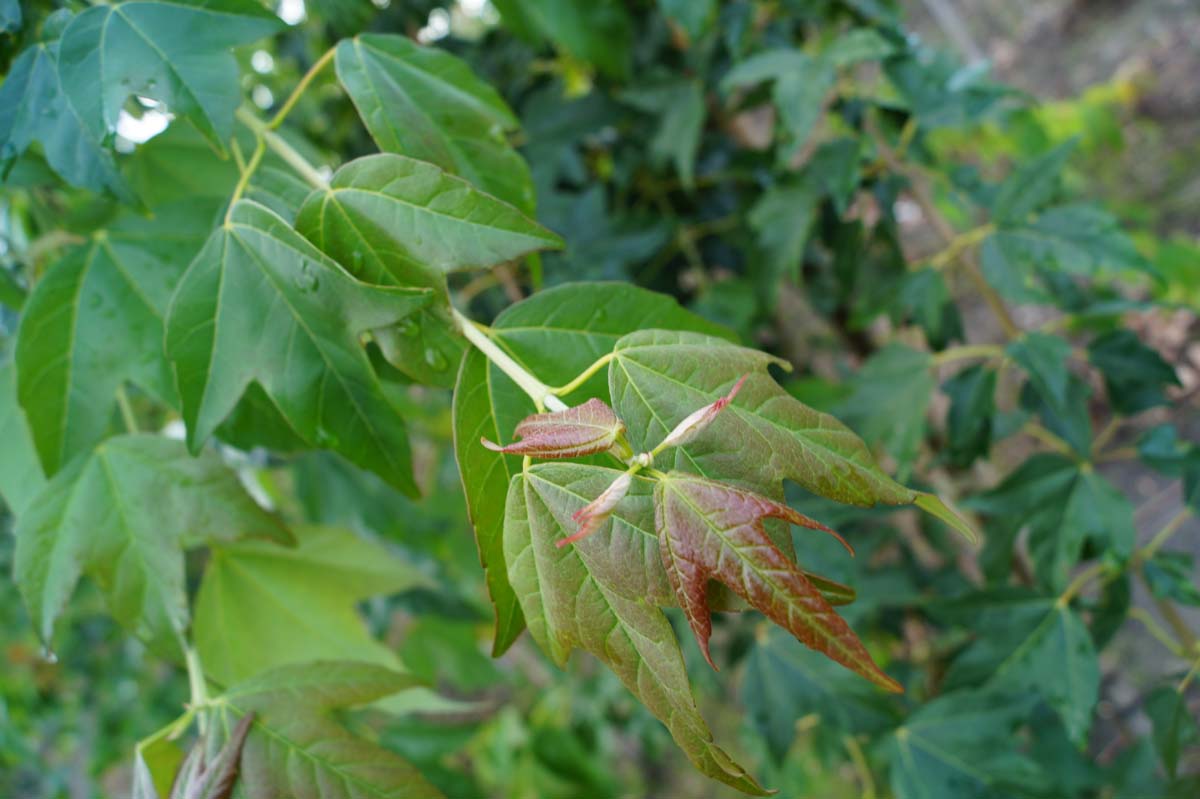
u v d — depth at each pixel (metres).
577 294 0.20
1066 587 0.30
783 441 0.17
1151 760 0.35
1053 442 0.32
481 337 0.19
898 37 0.36
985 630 0.31
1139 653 0.71
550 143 0.39
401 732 0.43
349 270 0.20
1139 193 1.17
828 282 0.43
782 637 0.34
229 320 0.20
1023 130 0.55
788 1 0.38
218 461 0.24
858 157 0.33
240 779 0.21
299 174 0.23
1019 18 1.42
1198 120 1.18
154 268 0.25
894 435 0.33
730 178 0.42
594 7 0.37
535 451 0.16
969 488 0.43
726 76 0.35
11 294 0.26
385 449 0.21
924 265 0.34
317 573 0.28
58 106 0.21
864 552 0.34
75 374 0.24
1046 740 0.36
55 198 0.27
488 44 0.43
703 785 0.89
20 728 0.68
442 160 0.22
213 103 0.21
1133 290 0.90
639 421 0.17
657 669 0.17
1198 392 0.88
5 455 0.25
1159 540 0.30
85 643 0.71
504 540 0.17
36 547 0.24
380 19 0.41
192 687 0.23
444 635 0.52
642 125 0.41
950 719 0.31
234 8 0.21
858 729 0.32
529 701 0.77
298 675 0.22
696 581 0.16
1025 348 0.31
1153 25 1.29
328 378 0.20
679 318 0.20
